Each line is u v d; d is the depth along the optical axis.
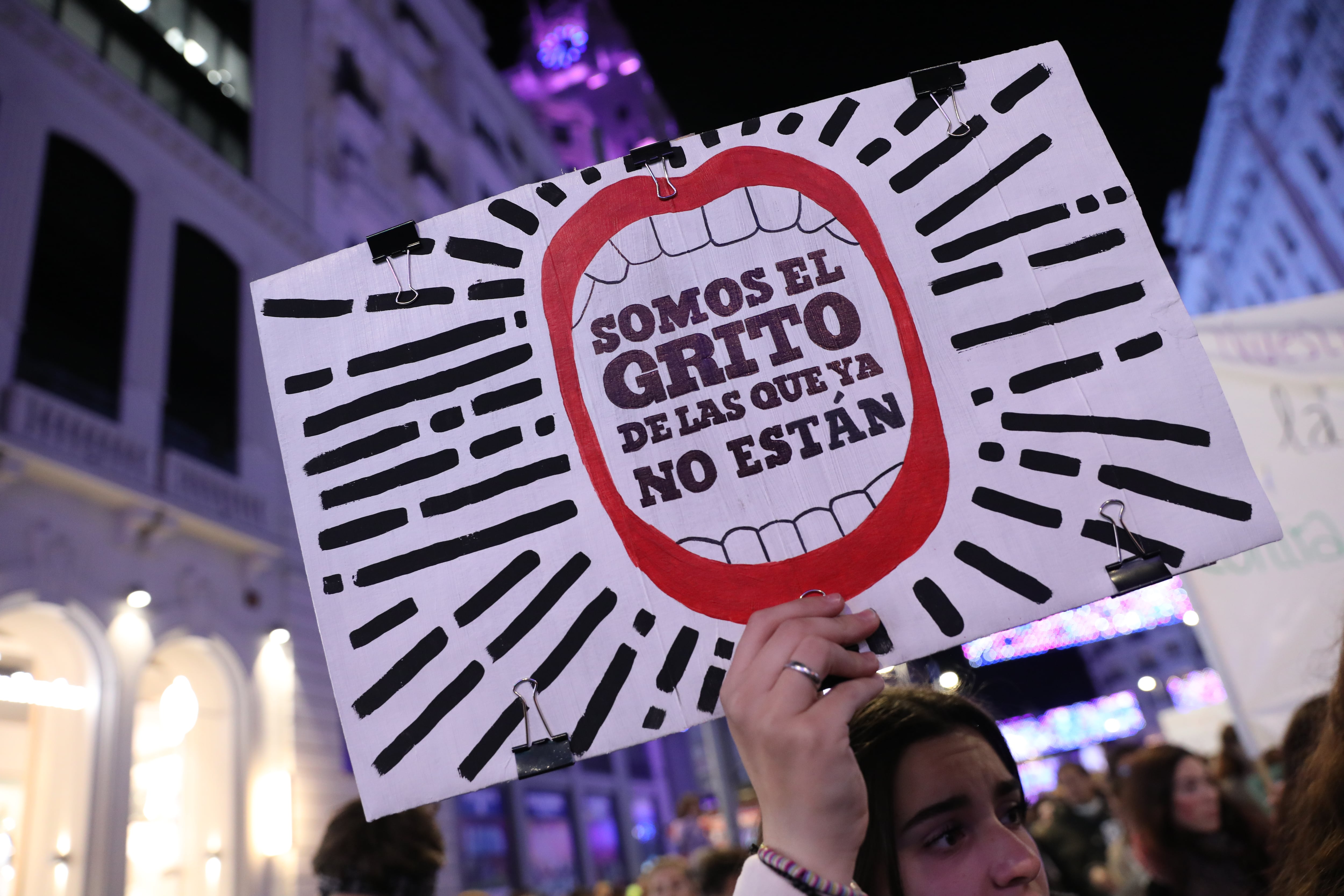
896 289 1.12
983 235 1.12
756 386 1.11
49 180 7.64
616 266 1.17
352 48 14.51
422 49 17.84
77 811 6.42
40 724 6.75
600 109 35.50
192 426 8.66
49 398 6.82
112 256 8.18
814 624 0.87
